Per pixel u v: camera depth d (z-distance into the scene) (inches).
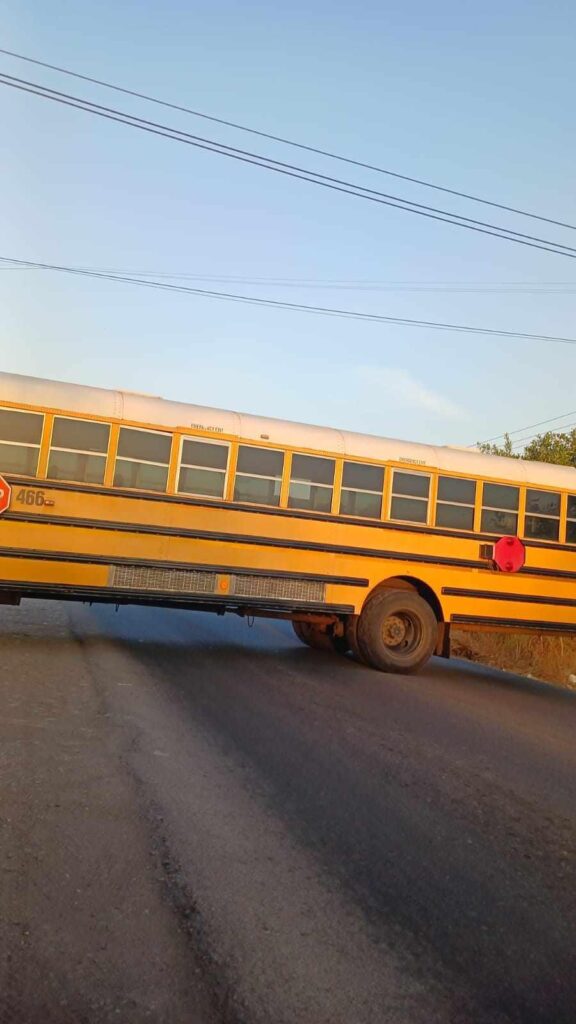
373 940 144.3
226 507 431.8
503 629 493.0
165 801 203.0
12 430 397.1
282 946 139.3
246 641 529.3
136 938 137.3
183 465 426.3
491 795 234.5
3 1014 114.1
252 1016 119.0
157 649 443.8
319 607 450.0
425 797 226.7
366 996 126.8
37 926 138.2
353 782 233.9
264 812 202.2
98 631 485.7
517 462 507.8
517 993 131.6
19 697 294.5
